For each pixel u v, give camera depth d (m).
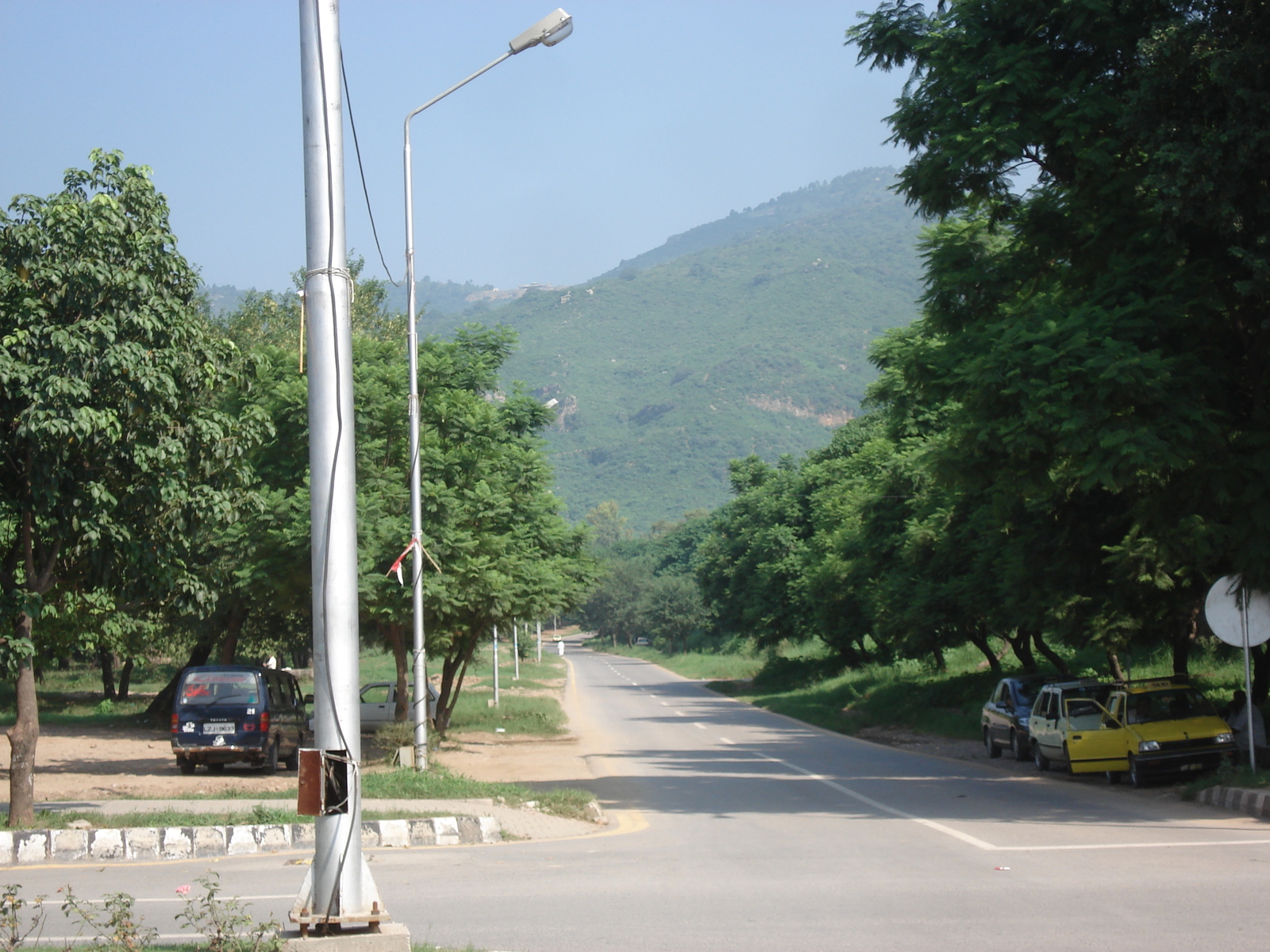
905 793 16.86
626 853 11.23
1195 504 14.86
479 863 10.59
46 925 7.91
